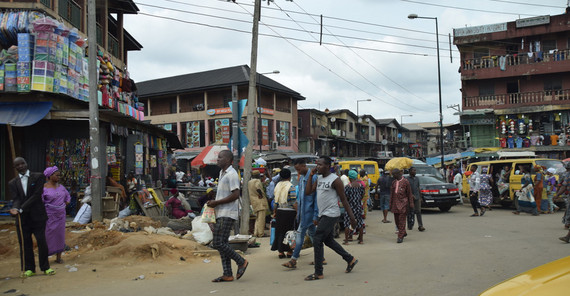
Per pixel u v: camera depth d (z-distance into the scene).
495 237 10.47
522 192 16.06
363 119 65.62
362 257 8.42
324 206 6.73
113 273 7.16
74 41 13.62
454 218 15.35
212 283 6.46
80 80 13.97
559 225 12.56
